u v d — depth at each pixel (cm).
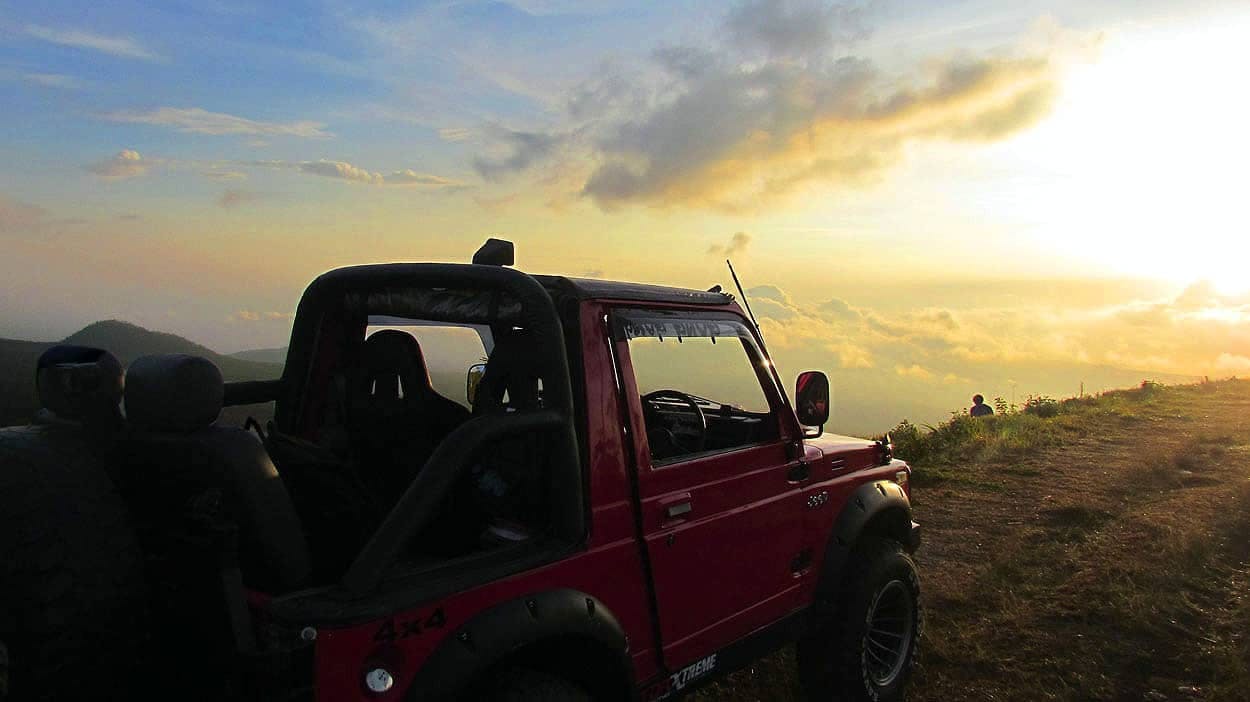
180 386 232
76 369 247
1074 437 1338
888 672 452
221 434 236
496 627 246
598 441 297
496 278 289
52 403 249
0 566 204
